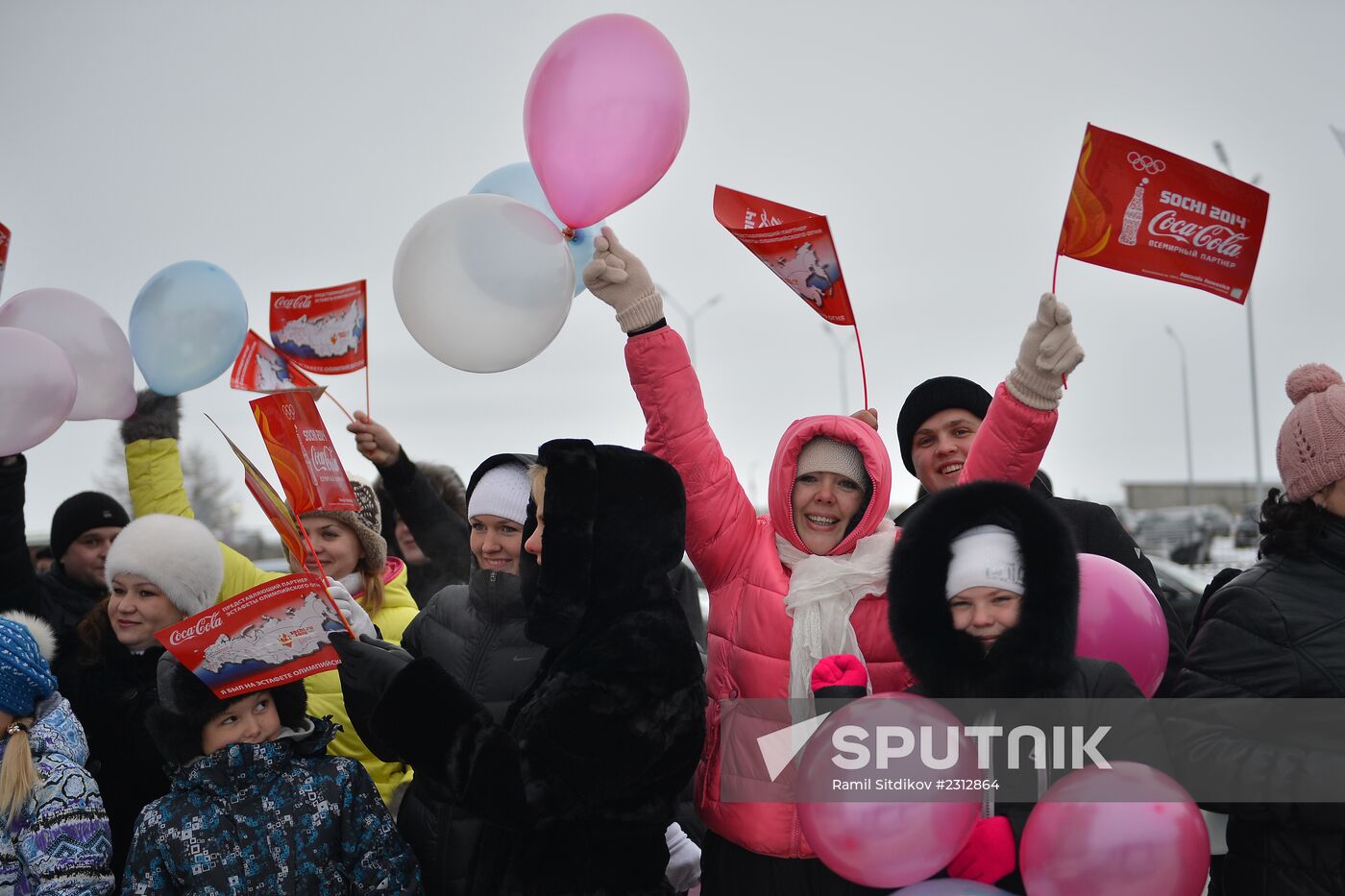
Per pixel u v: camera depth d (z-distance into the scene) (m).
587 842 2.72
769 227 3.52
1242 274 3.02
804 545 3.18
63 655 3.83
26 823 3.12
